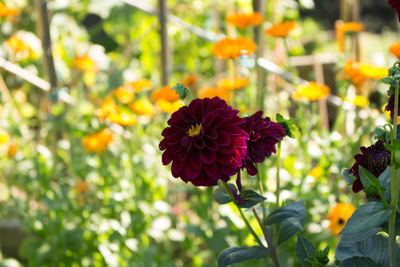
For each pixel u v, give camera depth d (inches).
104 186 68.6
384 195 41.6
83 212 68.7
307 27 167.6
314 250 45.9
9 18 84.3
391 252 41.3
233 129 42.6
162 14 76.5
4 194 75.4
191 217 76.5
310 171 65.7
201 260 68.1
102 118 69.7
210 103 43.6
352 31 70.6
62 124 74.8
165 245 69.9
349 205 58.9
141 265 66.1
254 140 43.8
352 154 65.4
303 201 46.5
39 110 83.2
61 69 93.6
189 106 43.8
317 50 149.7
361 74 65.6
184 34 106.7
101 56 98.0
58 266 69.0
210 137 42.4
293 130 46.3
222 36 78.7
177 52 106.9
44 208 74.0
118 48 120.0
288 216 44.8
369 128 65.6
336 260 45.3
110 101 69.2
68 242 67.9
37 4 75.8
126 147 70.2
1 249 76.8
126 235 66.5
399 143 39.6
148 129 73.2
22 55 77.4
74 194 69.9
